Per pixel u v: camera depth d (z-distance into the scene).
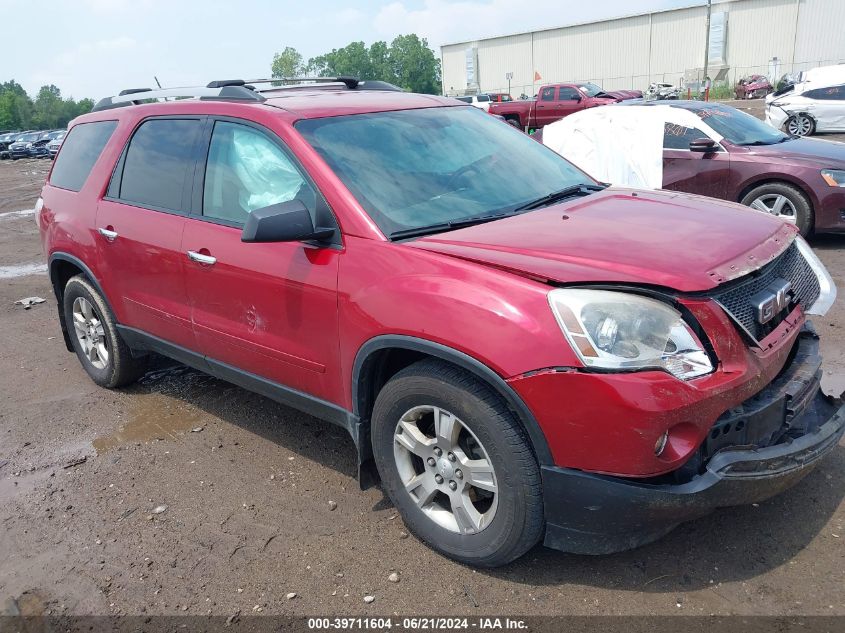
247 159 3.62
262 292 3.44
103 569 3.17
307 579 3.01
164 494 3.74
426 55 109.69
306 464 3.94
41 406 4.96
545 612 2.72
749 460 2.53
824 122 18.73
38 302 7.68
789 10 50.91
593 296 2.50
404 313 2.81
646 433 2.41
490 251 2.82
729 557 2.94
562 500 2.62
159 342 4.33
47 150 39.19
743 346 2.61
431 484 3.02
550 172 3.93
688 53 55.69
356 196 3.17
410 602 2.83
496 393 2.69
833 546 2.95
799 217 7.73
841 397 3.08
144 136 4.33
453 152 3.71
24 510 3.69
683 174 8.29
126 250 4.26
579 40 60.12
